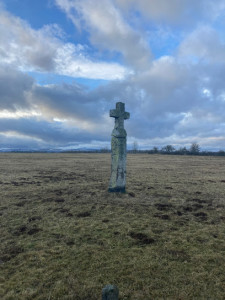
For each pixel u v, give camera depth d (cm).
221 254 585
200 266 528
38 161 3481
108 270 512
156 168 2605
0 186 1426
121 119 1253
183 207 1005
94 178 1809
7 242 654
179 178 1830
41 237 689
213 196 1212
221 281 475
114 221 826
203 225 791
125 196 1183
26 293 438
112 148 1272
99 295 432
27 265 534
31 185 1487
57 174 2036
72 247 622
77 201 1089
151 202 1080
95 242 654
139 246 627
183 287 456
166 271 508
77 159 4078
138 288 454
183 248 615
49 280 478
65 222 816
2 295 434
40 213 916
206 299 424
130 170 2375
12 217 866
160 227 767
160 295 434
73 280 475
